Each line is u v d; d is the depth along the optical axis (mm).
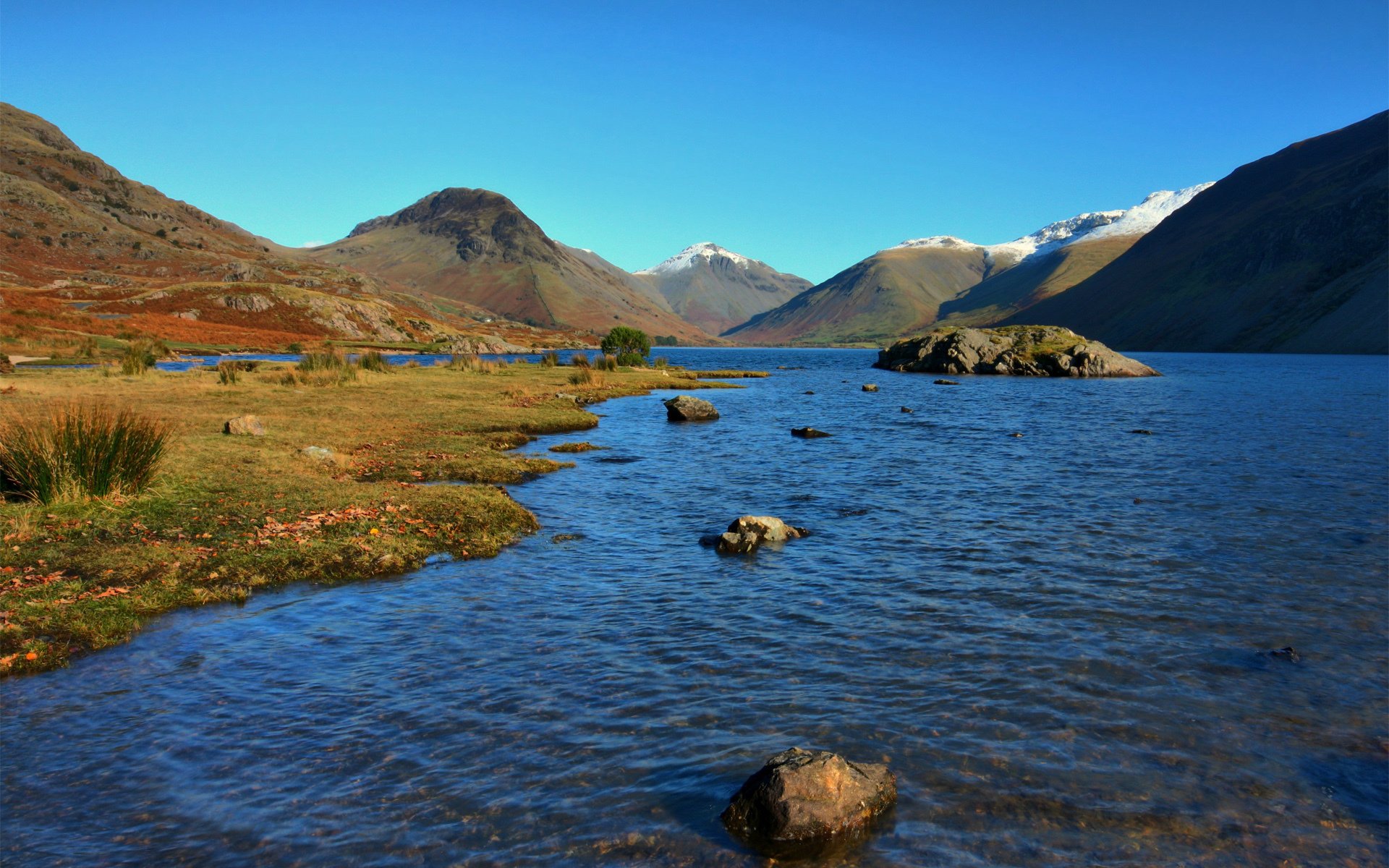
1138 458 25578
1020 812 6059
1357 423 36969
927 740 7141
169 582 11172
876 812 5988
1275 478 21594
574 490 19547
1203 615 10531
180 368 65938
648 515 16875
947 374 99312
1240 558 13328
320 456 20359
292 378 42875
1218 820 5992
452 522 14891
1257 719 7609
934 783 6438
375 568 12359
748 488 20078
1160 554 13648
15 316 101000
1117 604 10977
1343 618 10383
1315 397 55156
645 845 5613
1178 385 72562
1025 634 9820
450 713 7602
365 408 32344
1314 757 6957
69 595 10422
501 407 35438
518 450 25922
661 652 9156
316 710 7664
